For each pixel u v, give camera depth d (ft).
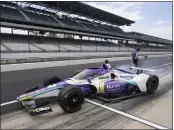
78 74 16.10
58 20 117.39
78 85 14.48
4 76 29.89
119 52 120.88
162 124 10.97
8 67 38.70
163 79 25.84
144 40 195.00
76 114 12.55
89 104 14.61
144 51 152.05
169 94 17.72
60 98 12.25
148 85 17.79
